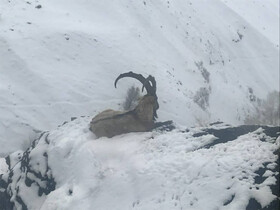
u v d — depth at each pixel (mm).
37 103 23953
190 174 7441
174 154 8281
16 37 27141
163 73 31375
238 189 6637
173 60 35312
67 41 28453
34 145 11367
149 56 32344
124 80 28203
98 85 26938
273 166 6926
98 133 9852
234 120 35562
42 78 25203
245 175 6906
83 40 29203
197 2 49719
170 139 9008
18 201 10297
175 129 9898
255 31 52094
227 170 7141
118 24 34062
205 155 7801
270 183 6609
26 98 23953
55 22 30016
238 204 6414
